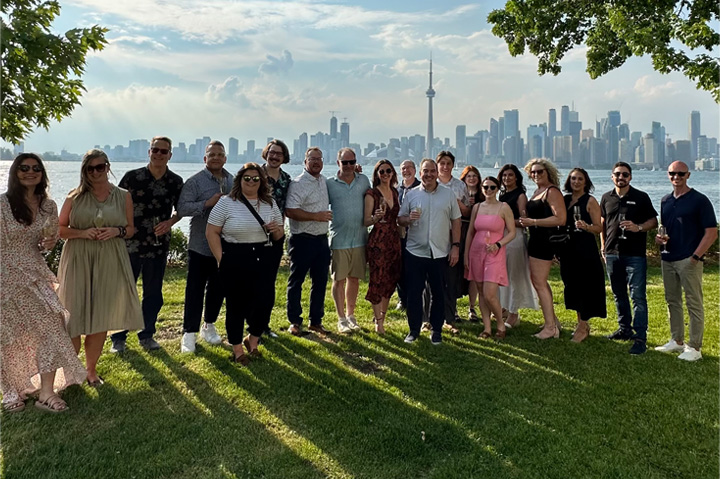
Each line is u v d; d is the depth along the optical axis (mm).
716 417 3602
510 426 3439
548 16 10508
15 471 2793
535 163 5488
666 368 4594
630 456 3094
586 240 5277
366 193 5426
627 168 5246
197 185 4895
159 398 3779
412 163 6359
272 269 4621
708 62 8031
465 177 6168
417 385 4145
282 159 5172
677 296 5004
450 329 5766
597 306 5297
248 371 4359
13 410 3498
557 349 5129
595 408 3750
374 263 5355
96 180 3869
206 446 3115
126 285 4035
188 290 4891
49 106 6211
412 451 3100
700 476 2879
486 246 5320
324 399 3836
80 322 3818
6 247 3428
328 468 2904
